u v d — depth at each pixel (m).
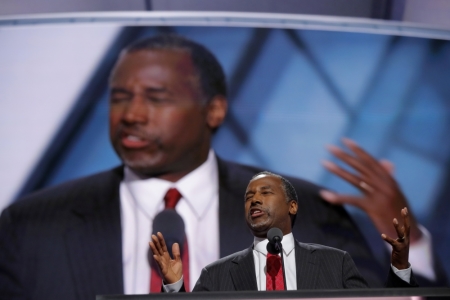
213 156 13.41
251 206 7.79
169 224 13.09
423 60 13.73
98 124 13.48
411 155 13.41
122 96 13.56
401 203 13.21
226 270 7.59
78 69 13.62
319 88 13.59
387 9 13.88
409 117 13.55
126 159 13.38
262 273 7.48
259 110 13.52
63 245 12.98
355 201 13.19
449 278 12.94
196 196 13.25
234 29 13.75
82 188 13.26
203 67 13.62
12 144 13.31
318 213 13.10
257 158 13.39
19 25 13.70
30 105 13.45
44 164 13.30
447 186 13.32
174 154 13.40
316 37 13.73
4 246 12.94
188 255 12.96
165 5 13.83
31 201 13.16
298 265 7.46
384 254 13.00
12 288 12.80
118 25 13.77
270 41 13.71
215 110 13.55
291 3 13.90
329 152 13.39
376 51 13.73
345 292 6.07
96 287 12.84
